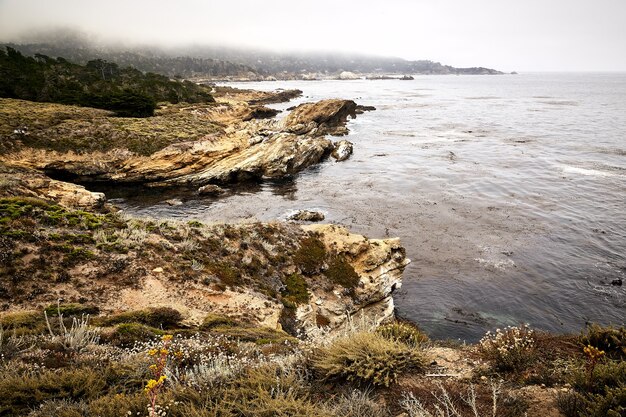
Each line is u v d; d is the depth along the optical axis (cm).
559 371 569
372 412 462
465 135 6512
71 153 3850
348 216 3095
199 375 548
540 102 12462
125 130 4306
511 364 593
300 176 4375
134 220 1452
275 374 552
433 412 475
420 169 4453
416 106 11081
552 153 5122
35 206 1346
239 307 1120
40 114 4469
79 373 535
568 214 3038
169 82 9125
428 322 1742
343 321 1398
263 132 5616
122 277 1093
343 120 7856
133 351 691
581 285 2031
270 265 1430
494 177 4062
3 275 975
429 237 2655
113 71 10462
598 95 15775
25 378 514
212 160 4391
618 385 464
